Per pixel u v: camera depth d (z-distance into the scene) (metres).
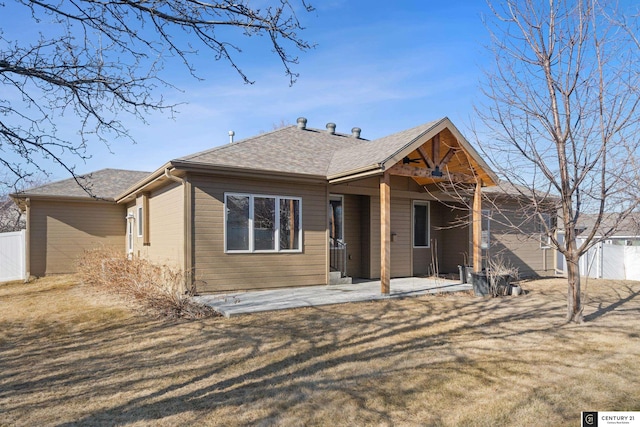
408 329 6.61
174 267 9.86
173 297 7.86
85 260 13.03
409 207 13.69
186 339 6.09
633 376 4.55
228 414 3.76
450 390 4.23
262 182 10.26
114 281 10.44
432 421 3.60
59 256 15.06
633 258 15.71
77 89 4.24
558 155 6.72
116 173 19.27
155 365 5.06
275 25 4.06
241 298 8.95
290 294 9.54
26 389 4.39
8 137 4.12
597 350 5.47
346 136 16.17
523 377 4.55
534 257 15.28
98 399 4.11
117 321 7.38
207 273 9.43
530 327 6.75
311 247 10.95
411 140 9.51
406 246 13.57
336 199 12.70
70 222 15.33
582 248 6.84
